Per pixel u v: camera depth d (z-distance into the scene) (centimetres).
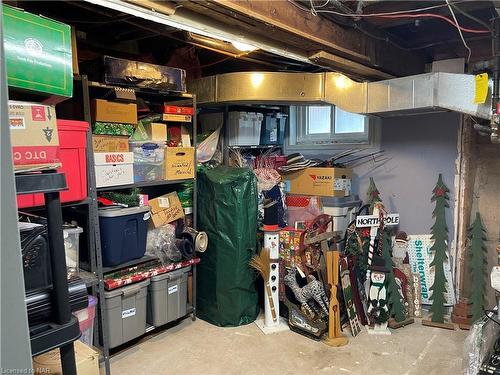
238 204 288
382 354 253
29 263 106
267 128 388
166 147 281
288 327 291
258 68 366
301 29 195
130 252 256
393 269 314
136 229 258
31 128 100
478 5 211
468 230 308
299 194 361
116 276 250
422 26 273
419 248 326
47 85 105
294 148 415
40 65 104
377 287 290
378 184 356
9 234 63
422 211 331
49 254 106
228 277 291
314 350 259
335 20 215
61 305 102
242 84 302
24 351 66
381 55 264
